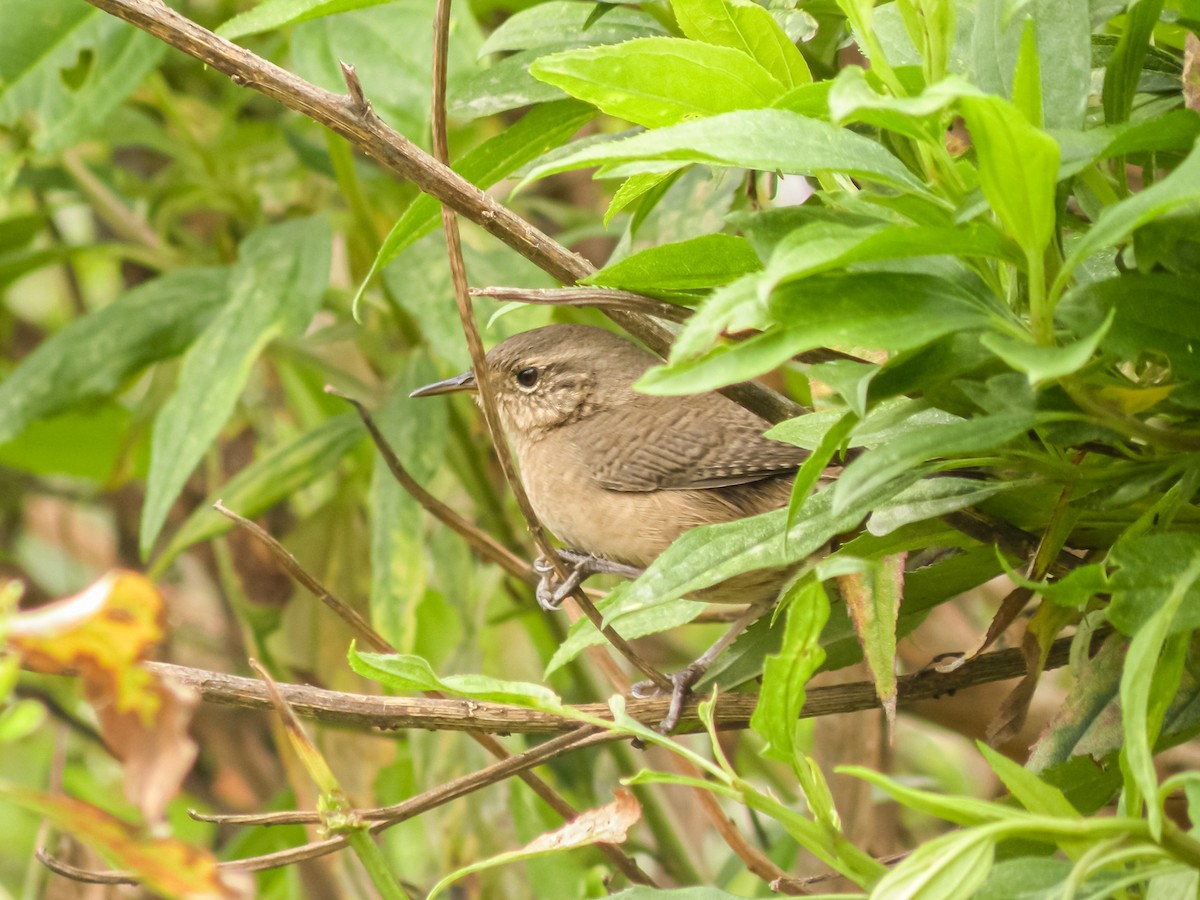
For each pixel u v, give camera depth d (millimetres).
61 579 12328
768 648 5848
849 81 3012
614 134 5648
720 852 10109
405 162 4652
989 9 4023
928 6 3736
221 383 7512
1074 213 4984
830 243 3176
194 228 11414
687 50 3973
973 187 3857
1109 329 3564
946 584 5117
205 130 10008
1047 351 3264
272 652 9016
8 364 11680
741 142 3402
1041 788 3654
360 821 4656
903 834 9570
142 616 3279
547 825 8961
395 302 8633
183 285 8875
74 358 8609
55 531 12469
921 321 3422
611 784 9203
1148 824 3338
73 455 11078
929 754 10680
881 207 3994
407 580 7719
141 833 3205
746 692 6418
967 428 3580
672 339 4777
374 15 7457
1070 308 3611
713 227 6617
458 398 9062
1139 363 4086
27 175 10117
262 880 9477
